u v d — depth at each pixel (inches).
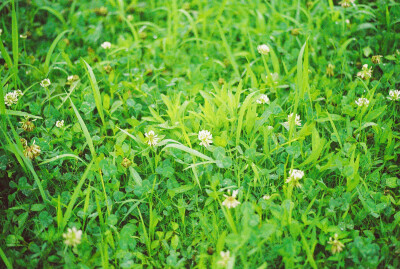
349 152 27.0
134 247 24.5
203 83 30.5
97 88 27.6
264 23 35.8
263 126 28.1
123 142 28.5
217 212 25.8
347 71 32.8
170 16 35.5
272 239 24.0
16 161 27.3
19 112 27.4
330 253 24.5
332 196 26.1
